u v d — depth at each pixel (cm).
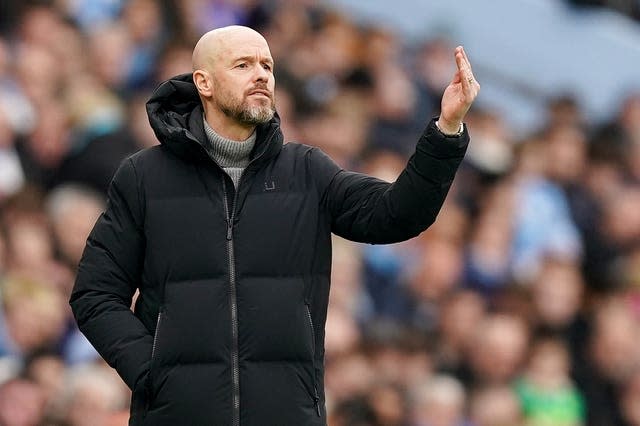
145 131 3338
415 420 3053
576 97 4803
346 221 1412
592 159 4403
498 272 3828
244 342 1375
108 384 2683
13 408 2658
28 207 2992
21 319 2814
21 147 3222
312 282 1409
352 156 3831
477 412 3322
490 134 4350
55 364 2773
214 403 1362
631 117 4747
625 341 3731
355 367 3078
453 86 1352
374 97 4009
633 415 3631
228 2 3906
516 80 4872
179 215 1408
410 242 3681
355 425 2970
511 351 3419
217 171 1415
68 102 3303
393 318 3538
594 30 4997
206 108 1439
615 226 4203
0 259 2902
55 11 3491
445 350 3384
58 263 2980
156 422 1374
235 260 1393
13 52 3375
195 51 1444
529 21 4912
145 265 1416
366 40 4169
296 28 4081
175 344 1375
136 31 3584
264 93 1414
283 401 1368
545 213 4081
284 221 1406
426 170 1349
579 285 3906
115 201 1434
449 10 4734
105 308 1412
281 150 1444
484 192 4072
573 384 3575
